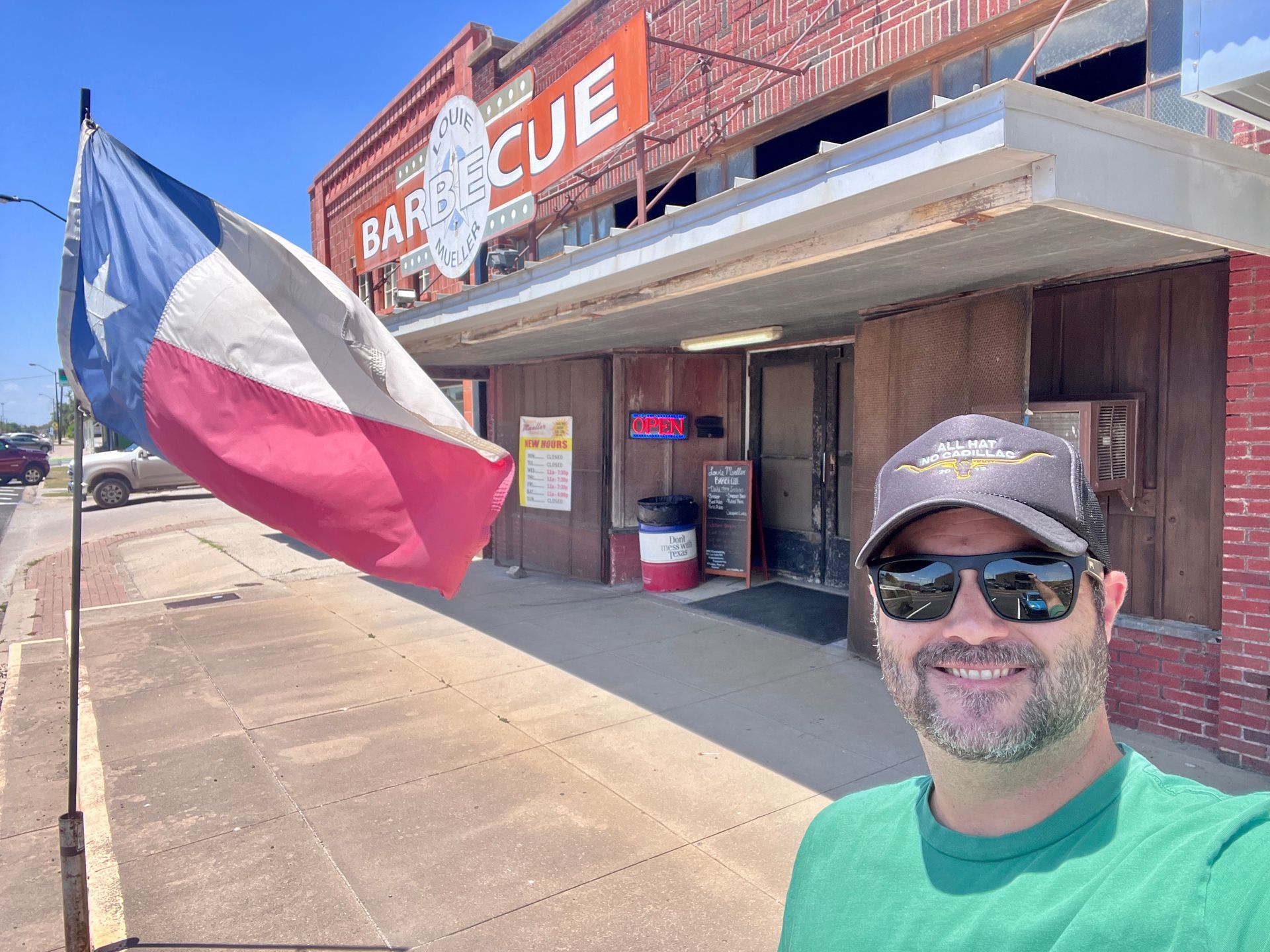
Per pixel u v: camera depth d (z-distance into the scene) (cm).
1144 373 440
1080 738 100
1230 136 393
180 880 338
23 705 559
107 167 334
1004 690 101
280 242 328
